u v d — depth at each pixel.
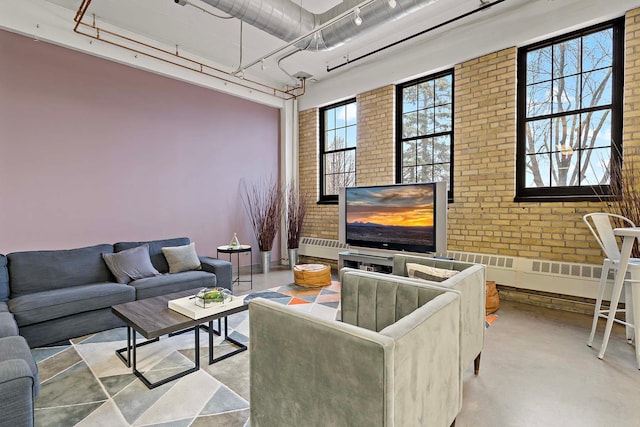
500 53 3.89
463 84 4.20
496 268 3.89
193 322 2.24
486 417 1.79
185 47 4.57
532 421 1.75
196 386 2.12
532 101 3.81
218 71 5.06
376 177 5.18
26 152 3.48
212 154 5.16
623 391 2.01
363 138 5.34
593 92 3.44
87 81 3.88
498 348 2.62
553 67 3.67
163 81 4.57
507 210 3.87
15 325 2.28
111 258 3.50
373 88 5.15
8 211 3.38
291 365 1.29
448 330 1.47
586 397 1.96
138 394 2.02
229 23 3.94
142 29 4.07
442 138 4.58
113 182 4.11
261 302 1.43
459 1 3.55
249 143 5.70
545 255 3.60
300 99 6.28
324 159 6.10
